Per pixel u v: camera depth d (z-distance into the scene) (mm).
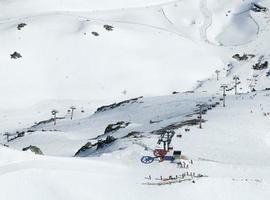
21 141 189000
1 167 85312
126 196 82812
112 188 84125
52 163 90562
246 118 142125
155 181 87438
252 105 163125
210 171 94625
